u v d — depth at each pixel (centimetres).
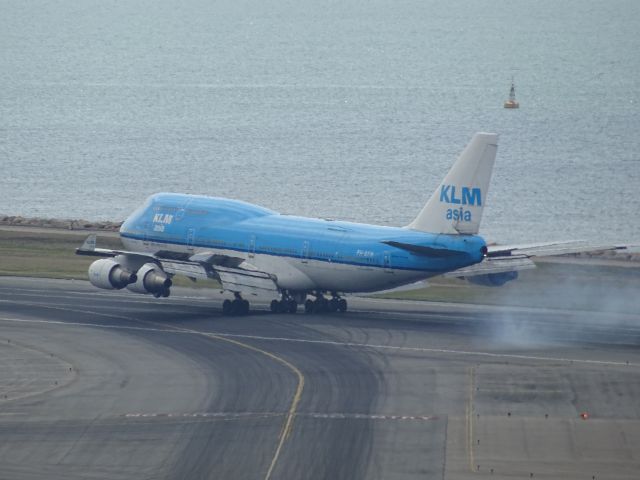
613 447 15250
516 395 17738
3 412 17000
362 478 14088
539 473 14275
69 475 14262
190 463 14675
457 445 15325
